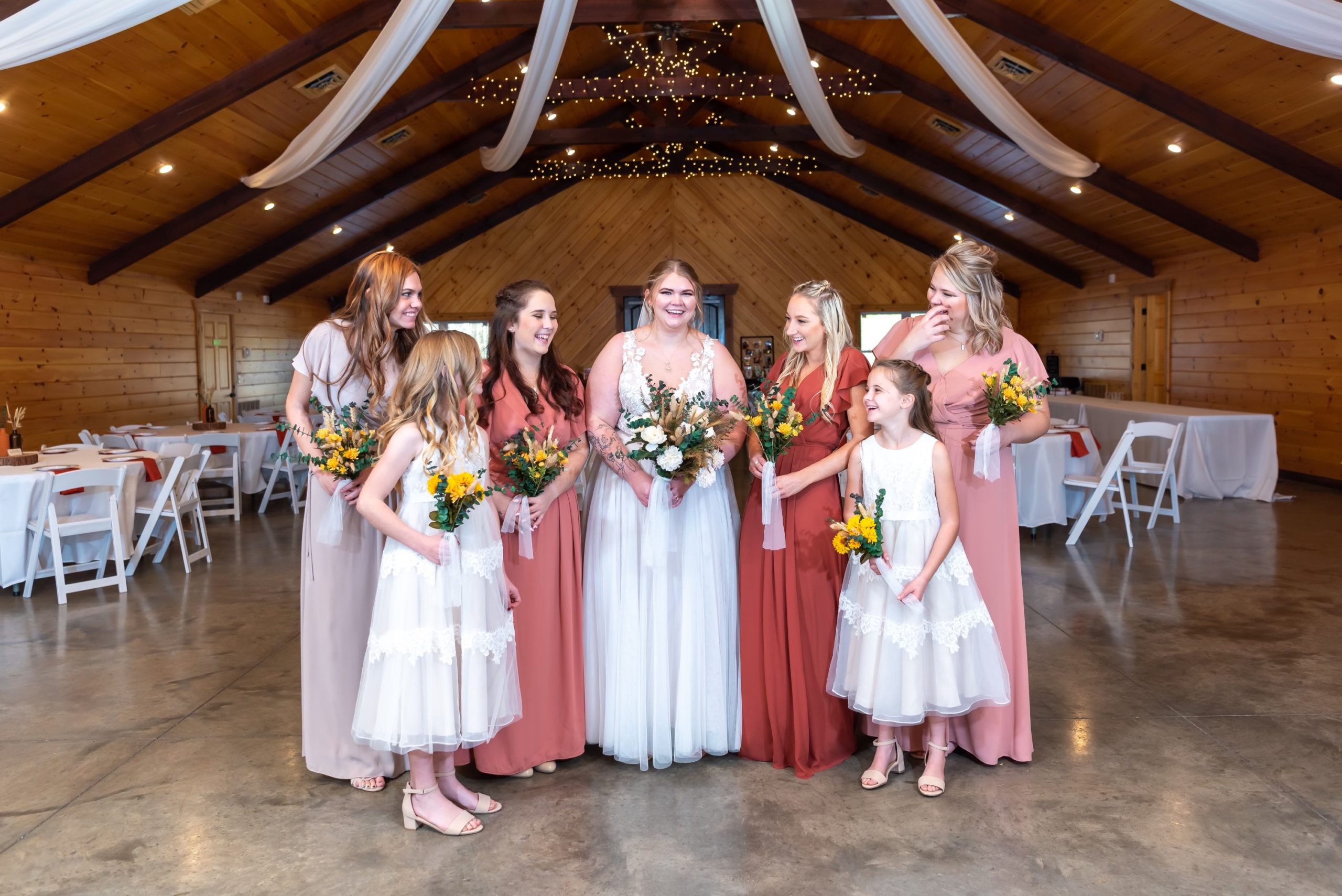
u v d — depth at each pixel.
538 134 10.90
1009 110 7.34
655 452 2.73
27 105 6.41
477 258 15.37
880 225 15.18
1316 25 5.05
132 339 10.49
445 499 2.39
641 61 10.34
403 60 6.25
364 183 10.91
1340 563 5.93
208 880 2.38
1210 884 2.29
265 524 7.97
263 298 13.66
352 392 2.89
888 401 2.74
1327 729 3.29
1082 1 6.84
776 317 15.53
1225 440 8.50
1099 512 7.34
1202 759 3.04
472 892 2.30
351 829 2.65
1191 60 6.99
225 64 7.00
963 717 3.07
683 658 2.95
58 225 8.61
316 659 2.88
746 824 2.63
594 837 2.57
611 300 15.50
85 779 3.01
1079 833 2.55
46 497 5.34
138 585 5.80
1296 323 9.47
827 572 2.98
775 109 12.67
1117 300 12.97
